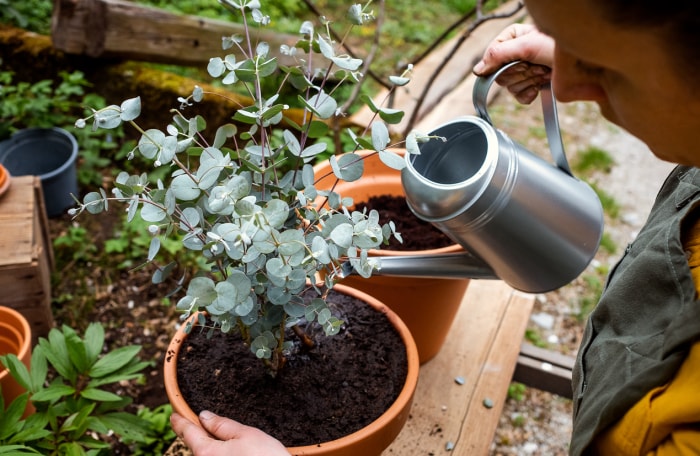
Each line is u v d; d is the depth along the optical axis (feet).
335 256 2.51
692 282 2.39
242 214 2.33
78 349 4.76
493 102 11.51
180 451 3.69
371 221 2.61
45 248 7.28
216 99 9.06
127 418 4.78
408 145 2.60
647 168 10.57
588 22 1.66
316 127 2.76
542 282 2.99
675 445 2.18
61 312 7.16
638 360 2.44
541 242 2.89
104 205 2.65
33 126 9.04
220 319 2.65
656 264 2.52
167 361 3.13
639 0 1.55
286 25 12.46
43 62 9.49
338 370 3.20
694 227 2.54
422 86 8.99
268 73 2.66
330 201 2.81
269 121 2.70
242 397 3.05
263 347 2.71
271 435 2.88
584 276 8.63
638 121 1.89
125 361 4.89
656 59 1.67
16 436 4.11
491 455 6.82
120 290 7.47
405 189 2.97
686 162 1.97
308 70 2.83
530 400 7.38
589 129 11.38
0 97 9.15
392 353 3.28
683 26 1.57
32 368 4.67
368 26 13.75
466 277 3.22
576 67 1.93
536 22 1.80
